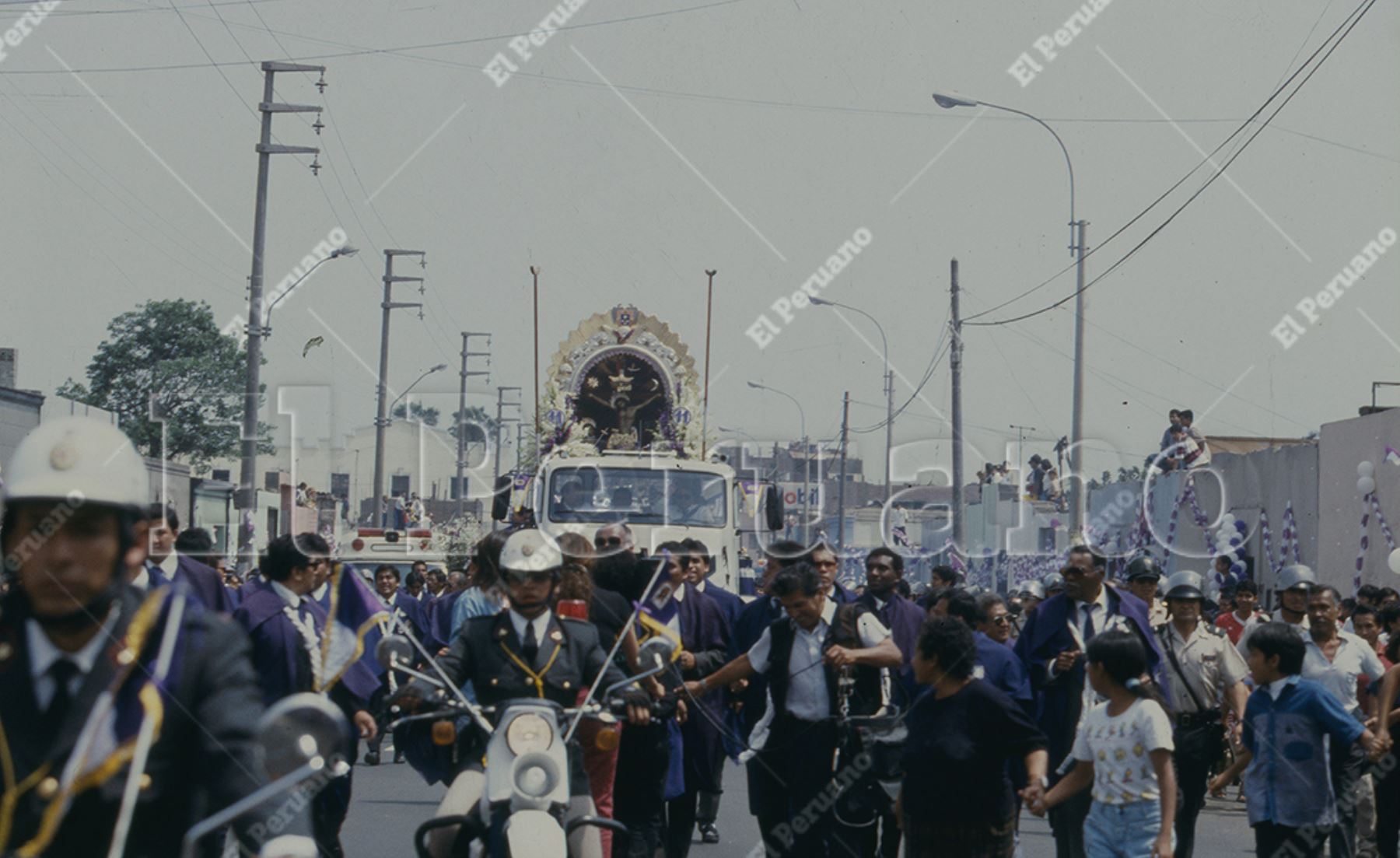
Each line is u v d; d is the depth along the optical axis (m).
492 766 7.88
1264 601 30.38
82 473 4.11
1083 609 12.56
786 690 10.91
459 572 23.05
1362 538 25.08
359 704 10.74
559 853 7.38
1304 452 28.47
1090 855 9.27
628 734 11.20
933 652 8.73
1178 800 12.06
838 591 12.67
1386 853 12.76
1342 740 10.40
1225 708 12.17
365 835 14.40
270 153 33.88
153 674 4.16
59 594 4.10
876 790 10.67
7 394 34.91
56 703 4.11
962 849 8.66
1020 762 11.52
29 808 4.04
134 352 62.78
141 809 4.12
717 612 13.12
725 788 19.19
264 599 10.57
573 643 9.09
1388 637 16.02
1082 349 28.86
